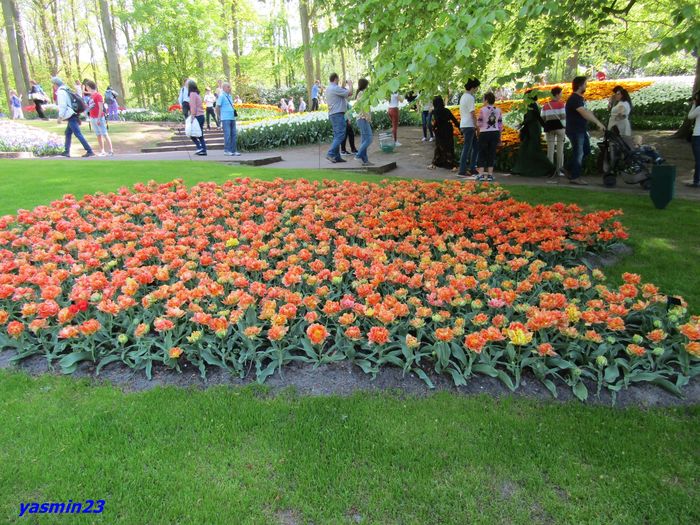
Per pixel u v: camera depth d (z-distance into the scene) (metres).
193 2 27.95
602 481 2.28
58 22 38.41
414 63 3.98
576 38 6.11
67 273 3.87
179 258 4.40
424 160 11.95
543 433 2.58
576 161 8.72
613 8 6.45
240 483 2.29
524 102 6.60
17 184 7.90
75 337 3.32
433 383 3.05
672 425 2.65
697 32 3.80
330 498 2.20
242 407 2.80
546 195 7.55
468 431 2.61
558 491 2.24
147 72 29.67
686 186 8.51
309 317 3.16
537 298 3.83
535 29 6.43
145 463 2.41
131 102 43.06
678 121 15.20
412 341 2.91
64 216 5.92
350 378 3.10
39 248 4.62
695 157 8.30
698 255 5.02
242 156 12.29
